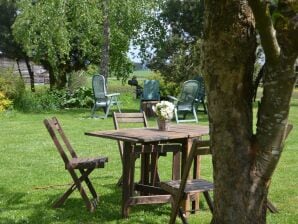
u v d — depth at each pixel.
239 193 3.27
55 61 18.56
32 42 18.84
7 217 4.89
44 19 17.52
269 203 5.15
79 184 5.13
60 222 4.76
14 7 26.77
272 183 6.43
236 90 3.20
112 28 19.14
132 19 18.97
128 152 4.89
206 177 6.82
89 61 23.98
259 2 2.66
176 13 23.39
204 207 5.39
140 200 4.94
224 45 3.14
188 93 13.33
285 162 7.87
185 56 21.48
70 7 18.25
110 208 5.29
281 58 2.98
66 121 13.68
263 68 3.17
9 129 11.88
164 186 4.51
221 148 3.28
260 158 3.23
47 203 5.43
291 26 2.90
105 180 6.62
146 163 5.51
